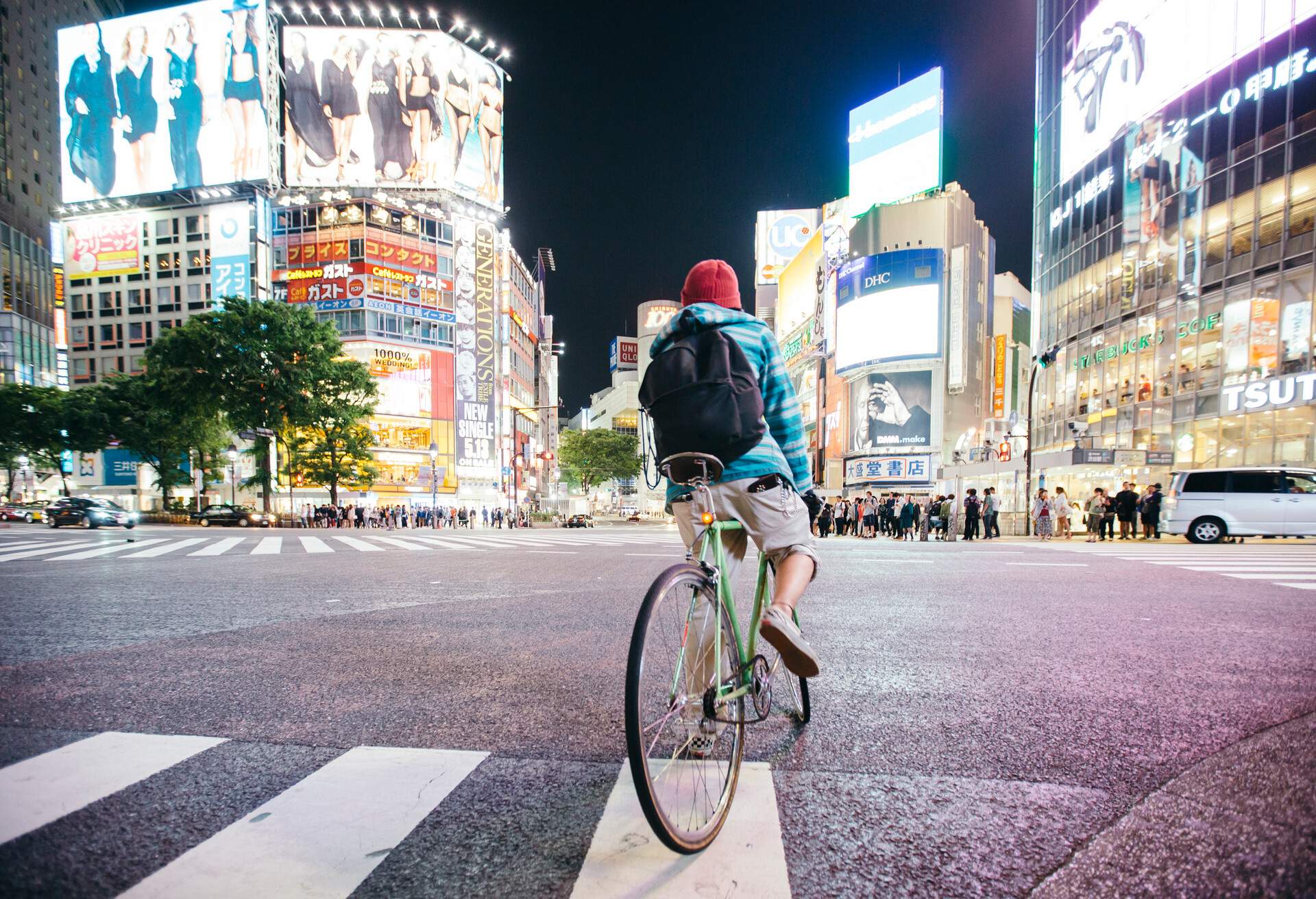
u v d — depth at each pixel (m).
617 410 142.75
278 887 1.38
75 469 52.81
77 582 7.02
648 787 1.39
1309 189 21.20
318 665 3.37
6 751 2.18
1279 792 1.83
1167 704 2.70
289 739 2.30
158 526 31.05
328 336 34.72
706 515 1.90
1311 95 21.22
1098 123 31.16
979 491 31.02
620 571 8.28
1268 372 22.19
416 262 51.69
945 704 2.70
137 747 2.22
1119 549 13.26
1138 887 1.39
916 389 49.09
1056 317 34.72
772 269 93.62
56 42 77.12
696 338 2.08
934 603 5.43
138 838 1.58
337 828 1.65
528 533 24.16
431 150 52.25
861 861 1.50
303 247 50.25
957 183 53.97
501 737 2.33
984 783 1.93
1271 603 5.43
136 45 53.06
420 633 4.20
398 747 2.22
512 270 65.62
